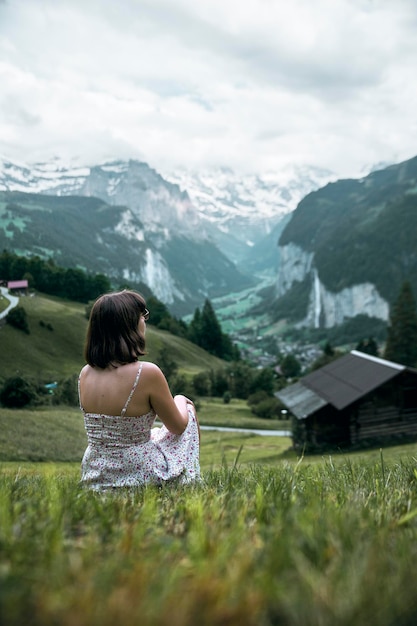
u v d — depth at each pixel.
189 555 1.46
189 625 1.04
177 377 93.19
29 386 65.12
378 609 1.08
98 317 3.15
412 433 40.06
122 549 1.52
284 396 46.03
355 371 43.59
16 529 1.63
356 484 3.17
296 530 1.64
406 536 1.68
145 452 3.29
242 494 2.54
